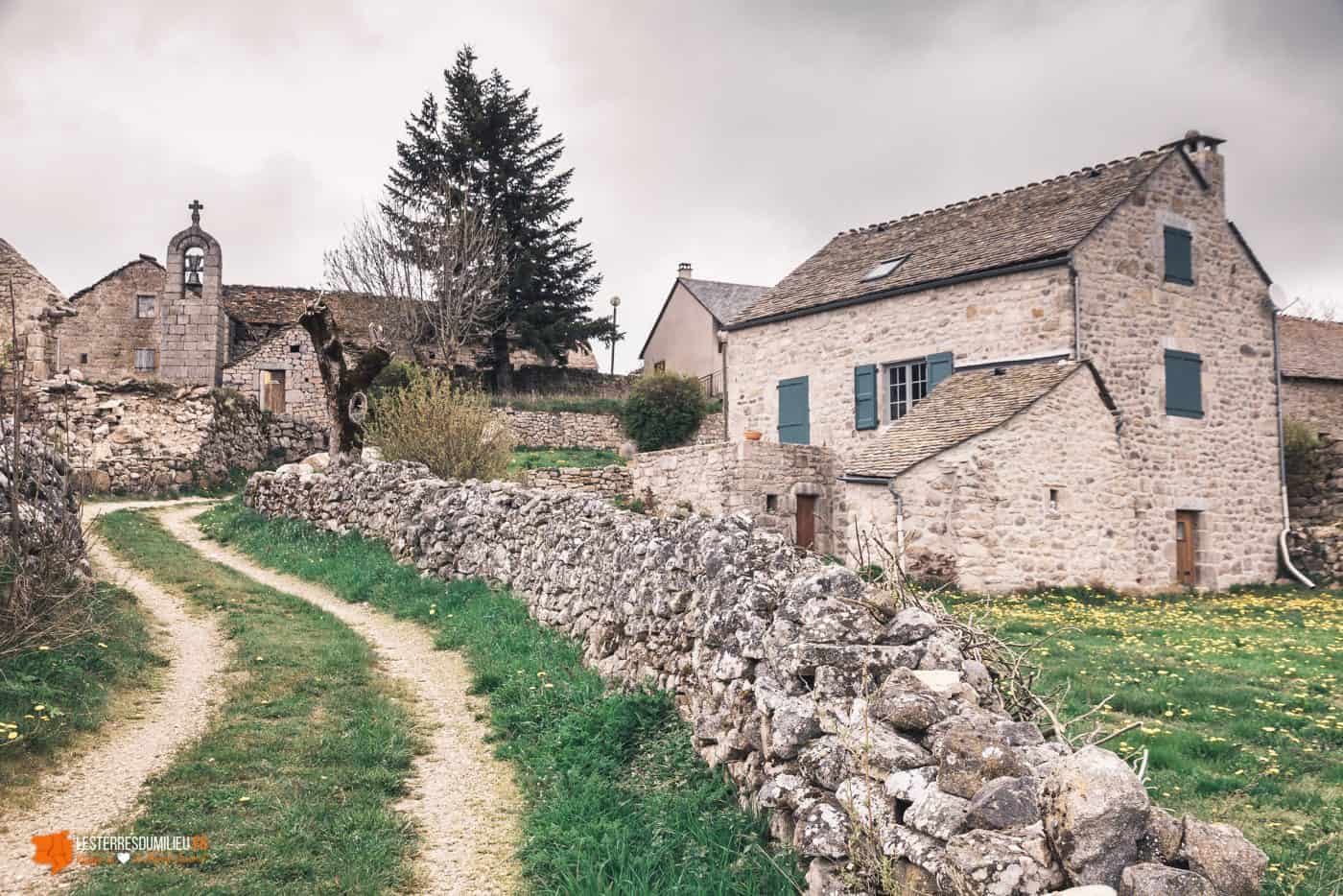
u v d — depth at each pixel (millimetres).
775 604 5906
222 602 11289
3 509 8336
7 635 7152
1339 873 5012
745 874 4812
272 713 7461
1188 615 14836
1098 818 3096
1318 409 26125
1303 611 15719
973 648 5141
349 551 14953
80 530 9094
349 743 6898
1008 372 18141
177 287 31391
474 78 39875
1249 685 9141
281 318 36438
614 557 9117
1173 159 19672
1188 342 19594
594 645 9094
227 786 6008
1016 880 3189
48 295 23641
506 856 5414
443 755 7074
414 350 33156
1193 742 7184
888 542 16438
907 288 20297
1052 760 3738
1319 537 20625
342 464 17578
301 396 32906
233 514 18125
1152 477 18719
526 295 39281
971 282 19359
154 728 6992
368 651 9711
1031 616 13695
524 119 40250
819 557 6809
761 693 5305
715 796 5648
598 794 6027
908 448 17047
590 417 33531
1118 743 7129
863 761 4164
